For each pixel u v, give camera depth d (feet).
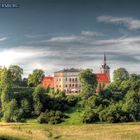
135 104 485.56
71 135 352.69
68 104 544.21
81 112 510.58
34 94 533.55
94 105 521.24
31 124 456.45
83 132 377.71
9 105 501.56
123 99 548.72
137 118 482.69
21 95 547.90
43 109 519.60
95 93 590.96
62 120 476.54
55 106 525.75
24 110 508.53
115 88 612.70
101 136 318.04
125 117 468.34
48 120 467.93
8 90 538.88
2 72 582.76
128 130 376.68
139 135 339.77
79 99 559.79
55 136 343.05
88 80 606.14
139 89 603.26
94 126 419.95
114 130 380.78
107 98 566.77
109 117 461.37
